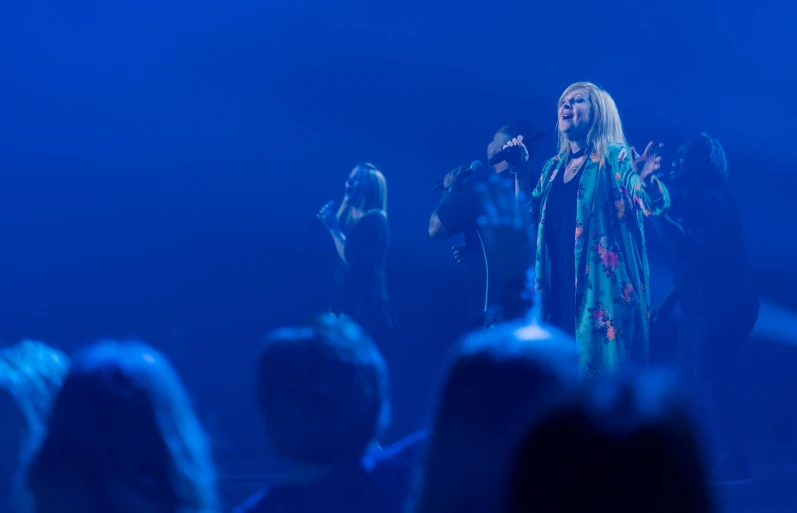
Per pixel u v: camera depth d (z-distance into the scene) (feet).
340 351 6.64
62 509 6.01
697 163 22.52
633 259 18.33
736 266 22.22
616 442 2.86
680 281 22.61
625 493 2.84
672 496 2.85
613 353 18.01
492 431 4.88
